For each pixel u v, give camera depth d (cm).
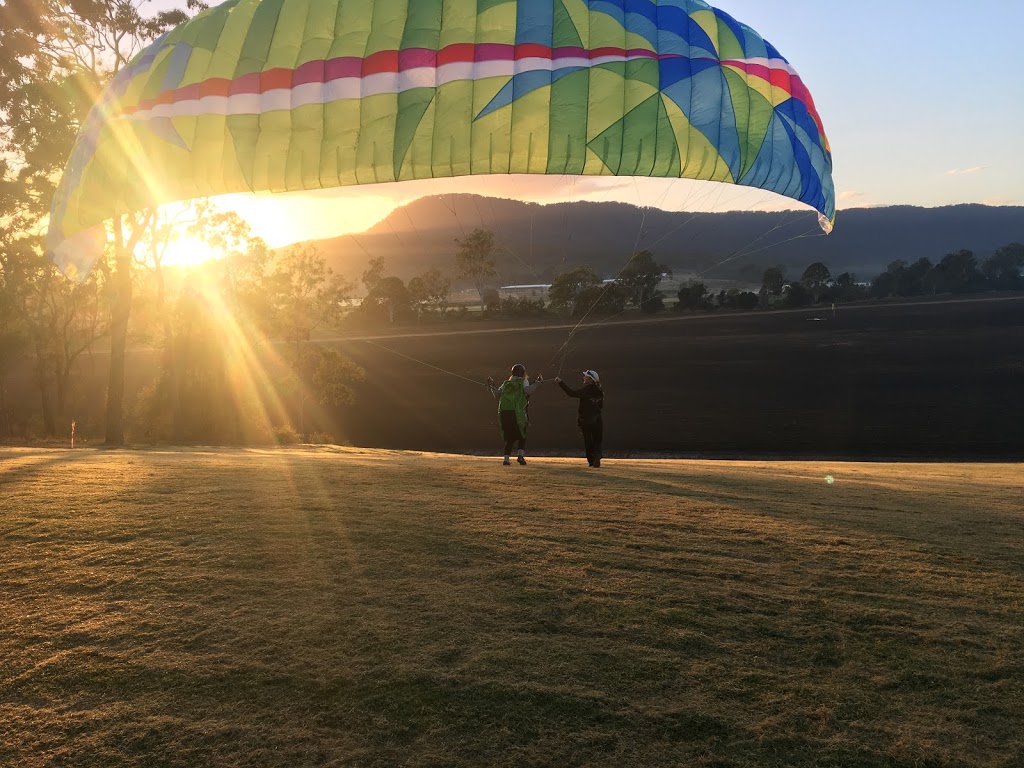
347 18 1023
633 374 7538
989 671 457
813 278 14962
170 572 597
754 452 4494
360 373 4878
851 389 6719
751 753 371
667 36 1029
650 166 995
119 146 1044
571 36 1003
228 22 1060
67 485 952
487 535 709
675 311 12269
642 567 630
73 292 4097
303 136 996
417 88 985
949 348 8831
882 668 461
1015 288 16212
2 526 721
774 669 456
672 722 396
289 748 371
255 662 450
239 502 842
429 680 430
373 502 853
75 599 543
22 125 2978
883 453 4434
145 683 428
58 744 373
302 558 634
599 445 1360
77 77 2950
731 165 1020
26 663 450
